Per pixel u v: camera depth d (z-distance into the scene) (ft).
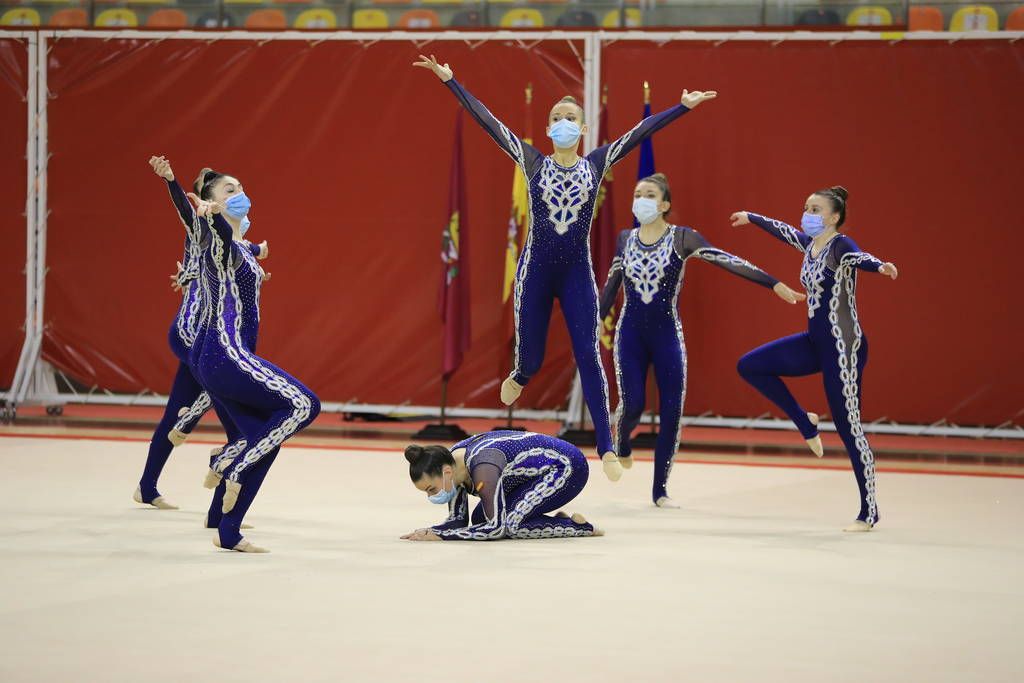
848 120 122.72
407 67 129.08
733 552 64.59
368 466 98.48
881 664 43.16
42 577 55.01
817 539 69.21
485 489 65.57
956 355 123.03
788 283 122.83
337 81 130.11
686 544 66.69
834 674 41.83
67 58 132.57
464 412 130.21
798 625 48.65
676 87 124.26
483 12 152.46
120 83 132.26
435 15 153.48
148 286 133.39
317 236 131.44
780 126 123.34
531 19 151.74
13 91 133.28
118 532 66.90
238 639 44.78
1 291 134.41
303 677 40.19
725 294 124.26
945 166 122.11
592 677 40.75
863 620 49.80
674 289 81.66
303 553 61.67
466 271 121.60
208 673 40.47
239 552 61.72
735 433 127.24
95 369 134.31
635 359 83.15
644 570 59.00
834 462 108.17
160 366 133.49
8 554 60.18
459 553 62.28
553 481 67.05
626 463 84.99
